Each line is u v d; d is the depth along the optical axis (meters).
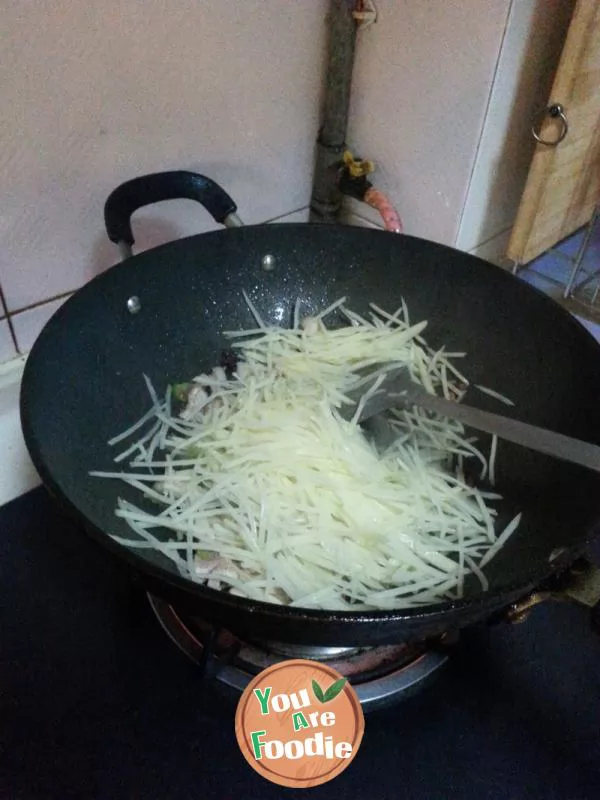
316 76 0.83
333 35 0.78
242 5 0.71
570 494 0.56
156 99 0.70
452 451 0.69
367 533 0.62
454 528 0.63
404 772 0.56
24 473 0.77
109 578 0.70
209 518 0.63
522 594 0.46
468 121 0.74
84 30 0.62
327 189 0.89
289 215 0.93
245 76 0.76
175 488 0.64
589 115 0.74
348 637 0.44
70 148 0.67
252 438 0.68
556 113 0.70
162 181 0.67
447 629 0.47
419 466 0.67
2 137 0.62
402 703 0.61
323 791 0.55
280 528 0.62
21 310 0.73
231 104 0.77
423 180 0.82
